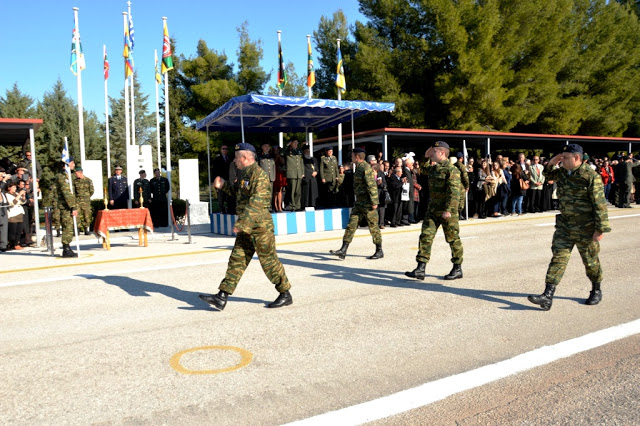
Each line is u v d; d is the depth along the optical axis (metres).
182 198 17.77
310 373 3.71
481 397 3.27
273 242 5.42
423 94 28.27
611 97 33.00
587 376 3.57
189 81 32.59
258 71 31.86
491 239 10.62
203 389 3.47
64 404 3.29
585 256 5.27
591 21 33.06
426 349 4.17
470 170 15.27
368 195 8.44
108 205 16.00
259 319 5.12
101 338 4.65
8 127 11.69
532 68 27.92
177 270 7.93
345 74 31.61
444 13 25.25
